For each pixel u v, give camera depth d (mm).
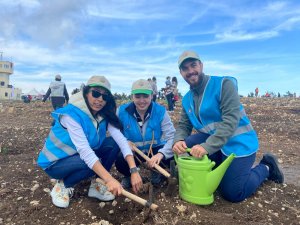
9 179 2170
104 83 1665
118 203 1793
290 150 3656
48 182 2107
